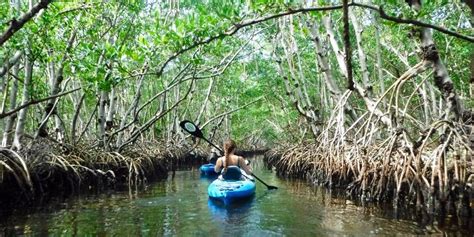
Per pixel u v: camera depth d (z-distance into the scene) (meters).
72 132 13.09
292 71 15.85
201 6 5.90
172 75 23.50
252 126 40.81
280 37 17.81
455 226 6.05
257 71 24.05
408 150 7.38
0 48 8.88
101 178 12.30
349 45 4.67
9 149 9.13
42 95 12.43
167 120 26.11
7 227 6.79
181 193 10.49
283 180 13.38
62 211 8.10
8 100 15.69
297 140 19.42
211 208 8.25
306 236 6.03
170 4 15.36
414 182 7.23
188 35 5.56
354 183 9.33
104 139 13.92
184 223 7.00
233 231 6.41
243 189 9.18
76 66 8.13
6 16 8.59
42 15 8.79
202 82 29.16
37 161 10.23
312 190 10.52
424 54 7.02
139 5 13.22
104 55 7.72
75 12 10.11
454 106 6.91
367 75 9.95
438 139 7.34
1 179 8.50
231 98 26.64
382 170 7.96
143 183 13.00
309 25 11.73
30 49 9.28
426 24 4.58
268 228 6.54
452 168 6.59
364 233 6.00
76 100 18.05
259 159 30.17
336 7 4.82
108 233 6.39
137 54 7.55
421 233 5.81
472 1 3.24
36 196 9.94
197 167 21.45
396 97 7.96
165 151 20.12
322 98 19.44
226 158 9.97
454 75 15.01
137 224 6.96
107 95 14.62
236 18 5.23
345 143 10.53
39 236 6.25
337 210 7.71
